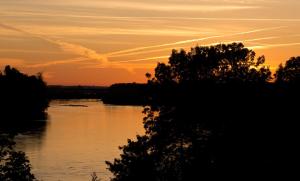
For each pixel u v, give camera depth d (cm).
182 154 3484
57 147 10156
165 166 3472
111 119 18788
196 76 3781
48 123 16500
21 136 12062
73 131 13875
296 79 3991
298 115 3656
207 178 3312
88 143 11025
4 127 14325
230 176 3312
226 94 3678
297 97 3803
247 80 3834
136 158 3509
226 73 3822
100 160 8519
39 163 8144
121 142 11350
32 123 16312
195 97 3662
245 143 3459
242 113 3600
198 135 3594
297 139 3512
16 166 3669
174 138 3581
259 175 3319
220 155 3412
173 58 3778
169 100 3672
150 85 3753
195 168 3356
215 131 3559
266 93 3797
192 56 3788
